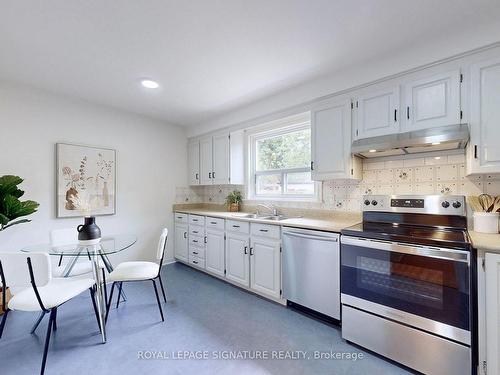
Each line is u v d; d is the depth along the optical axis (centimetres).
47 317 222
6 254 156
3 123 246
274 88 263
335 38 178
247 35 175
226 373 155
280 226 239
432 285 149
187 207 409
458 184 192
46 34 171
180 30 169
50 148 273
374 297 171
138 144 349
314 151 245
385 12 151
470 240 146
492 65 157
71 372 156
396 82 195
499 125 154
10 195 208
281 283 240
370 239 174
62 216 277
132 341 188
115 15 154
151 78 240
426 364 151
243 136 357
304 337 193
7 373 155
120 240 242
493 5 145
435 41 175
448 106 171
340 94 227
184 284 302
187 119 371
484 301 137
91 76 235
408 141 177
